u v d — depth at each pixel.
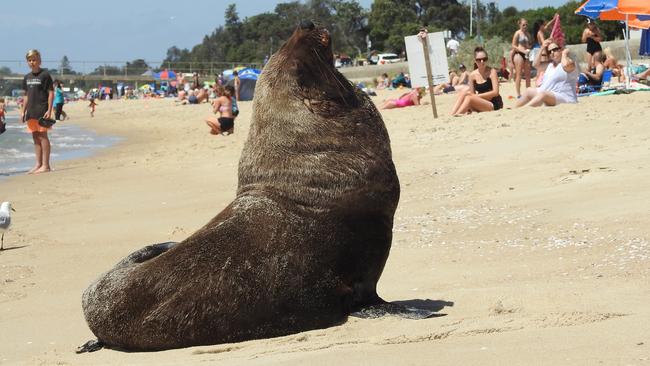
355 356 5.01
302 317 6.03
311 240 5.96
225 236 5.99
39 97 19.98
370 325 5.86
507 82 33.38
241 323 5.93
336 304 6.10
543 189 10.95
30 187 17.33
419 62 21.39
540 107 18.44
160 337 5.95
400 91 41.25
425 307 6.38
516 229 9.18
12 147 29.44
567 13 72.81
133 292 6.01
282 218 5.98
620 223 8.57
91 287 6.28
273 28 119.75
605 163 11.71
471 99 20.05
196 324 5.90
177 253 6.03
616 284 6.51
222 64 96.44
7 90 98.81
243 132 26.39
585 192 10.26
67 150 27.77
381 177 6.10
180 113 45.59
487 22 111.06
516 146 14.39
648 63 39.75
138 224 12.05
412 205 11.27
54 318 7.54
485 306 6.21
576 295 6.19
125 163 21.12
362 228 6.07
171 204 13.60
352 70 68.44
